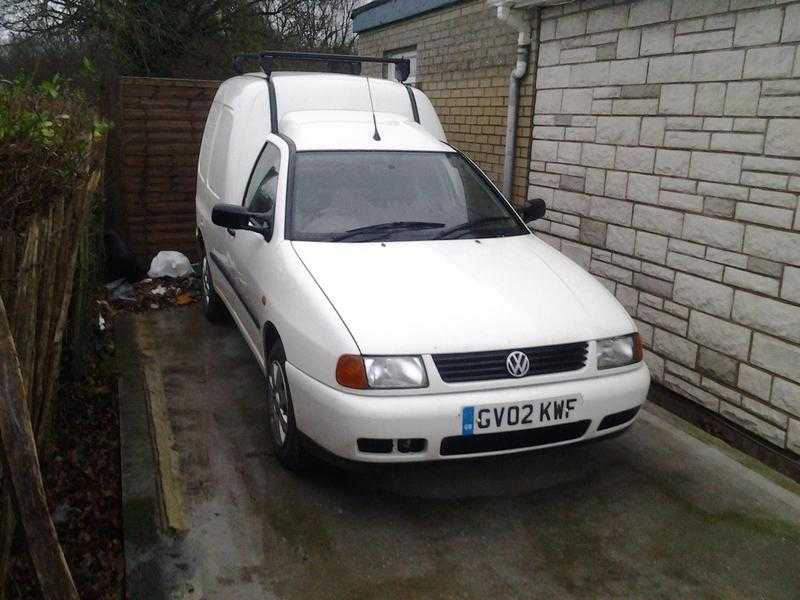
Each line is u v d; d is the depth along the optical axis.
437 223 4.52
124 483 3.82
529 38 6.62
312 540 3.45
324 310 3.55
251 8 14.57
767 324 4.36
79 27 13.05
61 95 4.92
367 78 6.00
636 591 3.17
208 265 6.38
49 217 3.06
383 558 3.34
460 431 3.33
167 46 13.66
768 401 4.38
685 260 4.95
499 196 4.99
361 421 3.28
